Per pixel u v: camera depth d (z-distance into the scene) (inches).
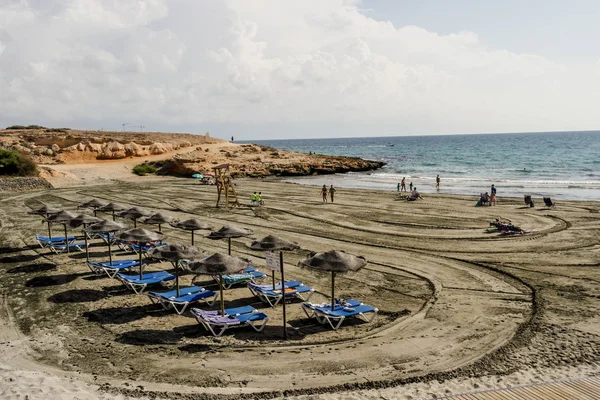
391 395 334.6
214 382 362.6
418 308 519.5
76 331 466.0
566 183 1877.5
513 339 428.5
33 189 1823.3
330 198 1496.1
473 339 432.1
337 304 495.5
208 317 458.3
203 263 456.1
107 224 646.5
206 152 2898.6
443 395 330.0
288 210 1258.0
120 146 2691.9
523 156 3732.8
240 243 871.7
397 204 1337.4
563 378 351.6
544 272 637.9
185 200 1496.1
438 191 1724.9
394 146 7199.8
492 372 368.2
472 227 975.0
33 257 764.6
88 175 2249.0
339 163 2854.3
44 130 3572.8
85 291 592.4
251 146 3398.1
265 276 654.5
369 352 412.2
